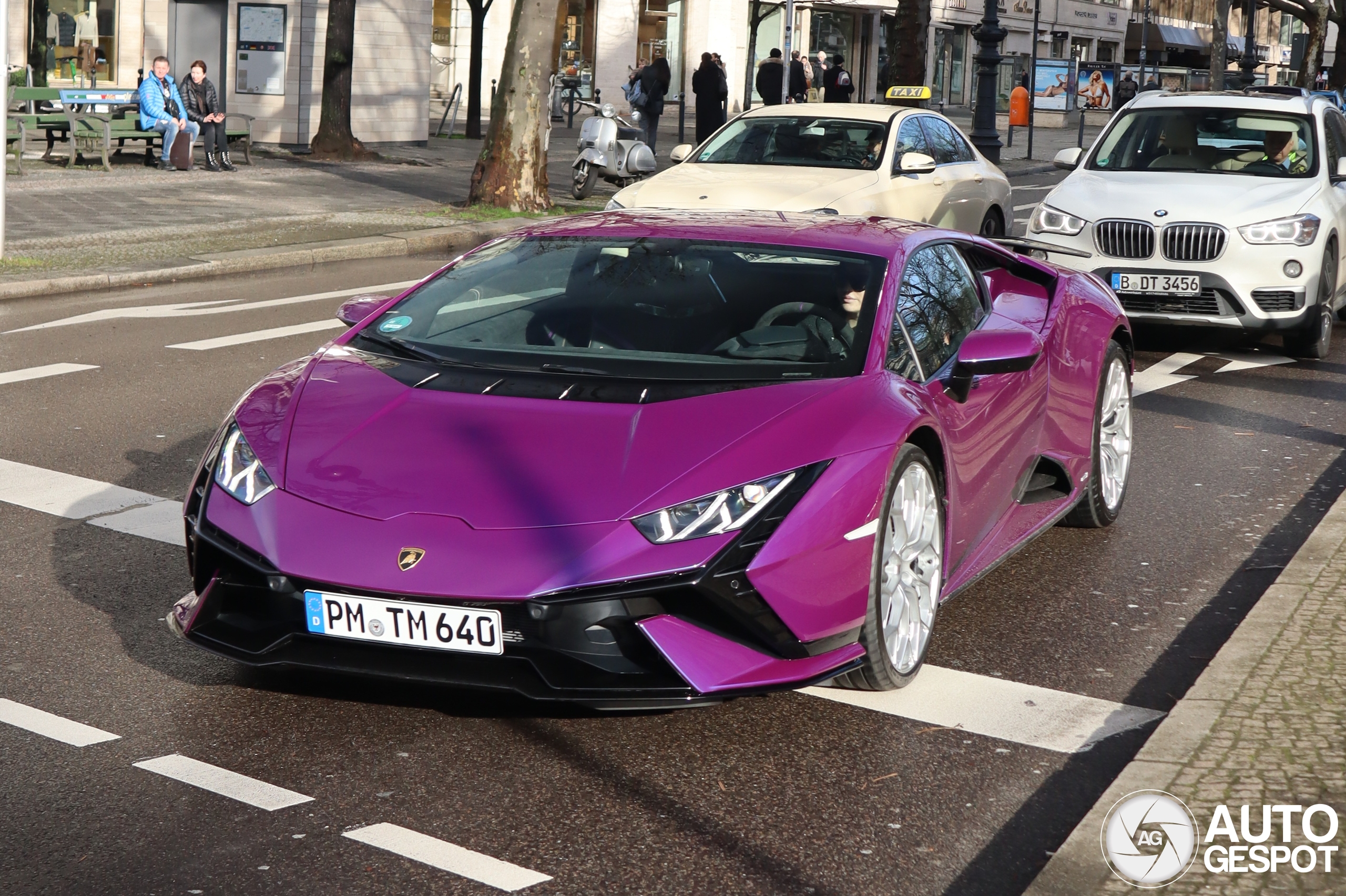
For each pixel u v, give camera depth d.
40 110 22.77
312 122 26.42
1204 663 4.89
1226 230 10.40
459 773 3.92
